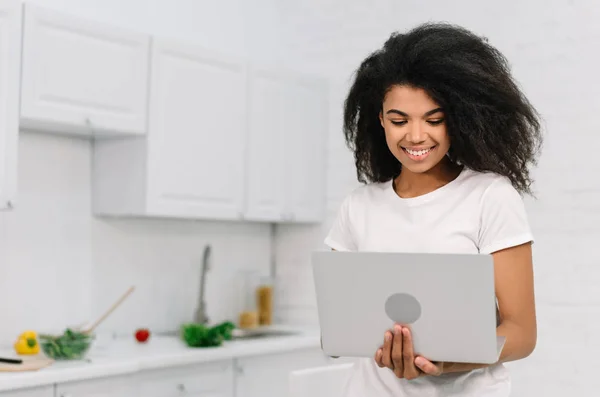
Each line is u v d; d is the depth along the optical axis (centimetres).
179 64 360
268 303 431
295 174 419
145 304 388
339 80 436
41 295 343
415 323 163
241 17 434
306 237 443
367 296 165
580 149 366
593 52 366
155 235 393
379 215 188
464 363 172
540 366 371
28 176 338
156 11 388
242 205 391
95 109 324
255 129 397
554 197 371
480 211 176
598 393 357
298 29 451
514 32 385
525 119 183
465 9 399
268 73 404
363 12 430
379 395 185
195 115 367
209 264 403
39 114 303
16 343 312
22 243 336
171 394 324
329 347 174
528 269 175
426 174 185
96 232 366
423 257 157
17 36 294
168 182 355
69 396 282
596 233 361
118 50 334
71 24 314
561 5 374
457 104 172
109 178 358
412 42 175
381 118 187
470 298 156
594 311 360
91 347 333
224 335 358
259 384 365
